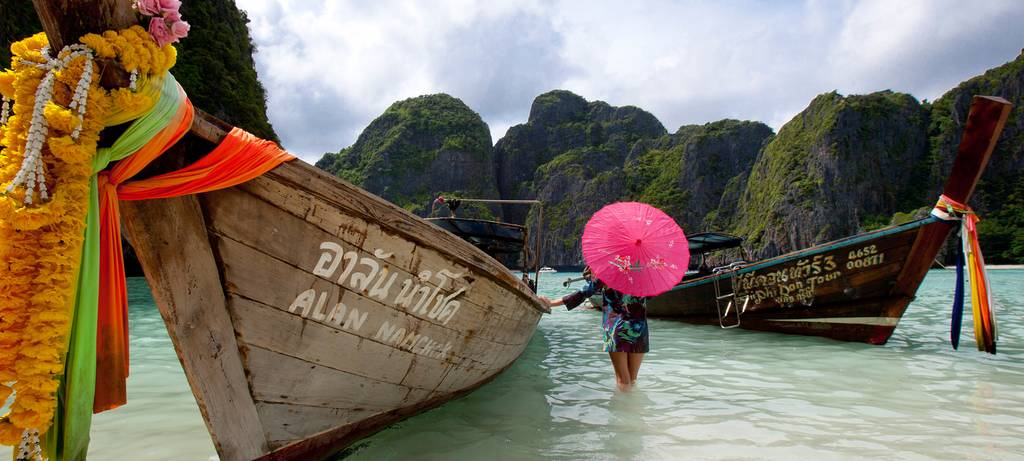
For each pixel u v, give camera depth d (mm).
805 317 7383
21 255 1643
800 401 4020
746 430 3344
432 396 3529
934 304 12773
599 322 10461
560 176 130375
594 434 3307
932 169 88000
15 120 1682
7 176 1662
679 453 2961
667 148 132375
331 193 2361
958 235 5898
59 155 1643
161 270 2150
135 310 12023
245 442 2484
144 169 2039
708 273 10781
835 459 2842
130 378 5031
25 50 1709
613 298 4492
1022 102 83000
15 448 1758
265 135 38219
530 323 4695
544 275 63500
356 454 3014
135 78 1764
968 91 91188
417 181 124125
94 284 1840
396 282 2756
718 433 3297
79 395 1835
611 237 4086
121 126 1842
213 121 2129
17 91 1681
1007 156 80688
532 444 3127
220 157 2090
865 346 6574
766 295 7730
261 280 2354
